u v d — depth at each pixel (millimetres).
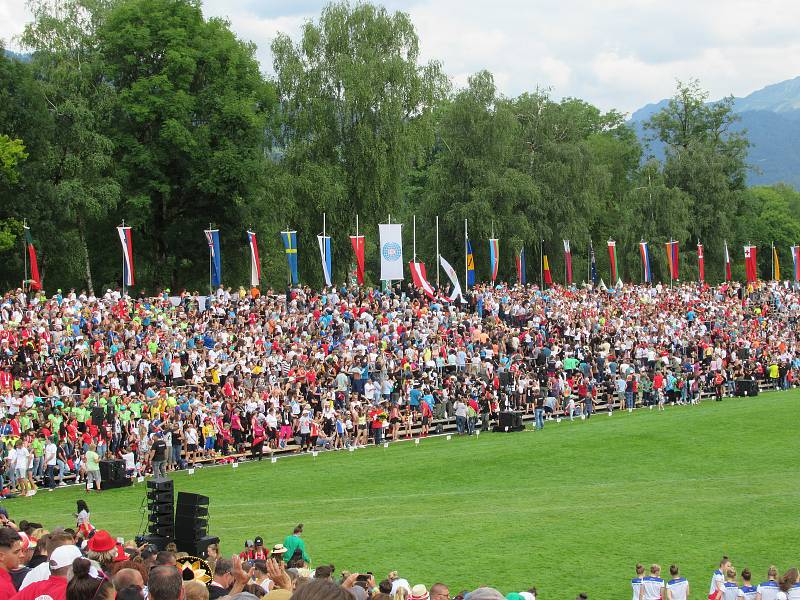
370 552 32969
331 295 70062
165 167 80250
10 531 13555
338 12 87375
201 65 80812
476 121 96625
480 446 53594
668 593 25562
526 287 91688
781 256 157500
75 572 10258
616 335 73250
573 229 102000
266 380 54594
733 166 133625
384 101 85625
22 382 48031
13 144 68125
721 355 70875
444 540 34688
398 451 52750
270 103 84062
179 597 9500
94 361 52094
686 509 39625
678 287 101375
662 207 113438
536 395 59250
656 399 66875
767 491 42875
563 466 48500
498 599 8477
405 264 106938
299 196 83125
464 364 64000
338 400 55188
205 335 58500
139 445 45594
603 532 36000
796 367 76938
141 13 78250
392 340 63406
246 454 50656
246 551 24734
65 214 73125
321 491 43188
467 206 93625
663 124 140625
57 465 44344
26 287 71562
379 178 85500
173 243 82750
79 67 75812
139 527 35031
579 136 108500
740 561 32531
